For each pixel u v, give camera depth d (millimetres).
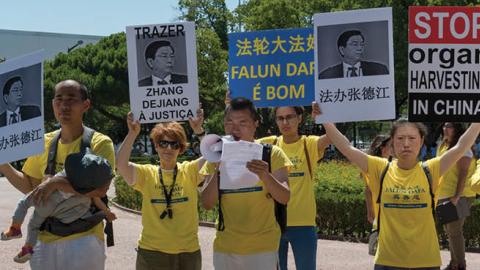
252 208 4148
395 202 4332
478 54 4398
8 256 8750
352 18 4602
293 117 5734
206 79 32312
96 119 39812
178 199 4762
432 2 26250
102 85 31906
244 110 4211
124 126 44312
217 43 32500
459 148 4406
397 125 4438
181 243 4719
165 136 4773
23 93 4176
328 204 11047
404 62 26672
